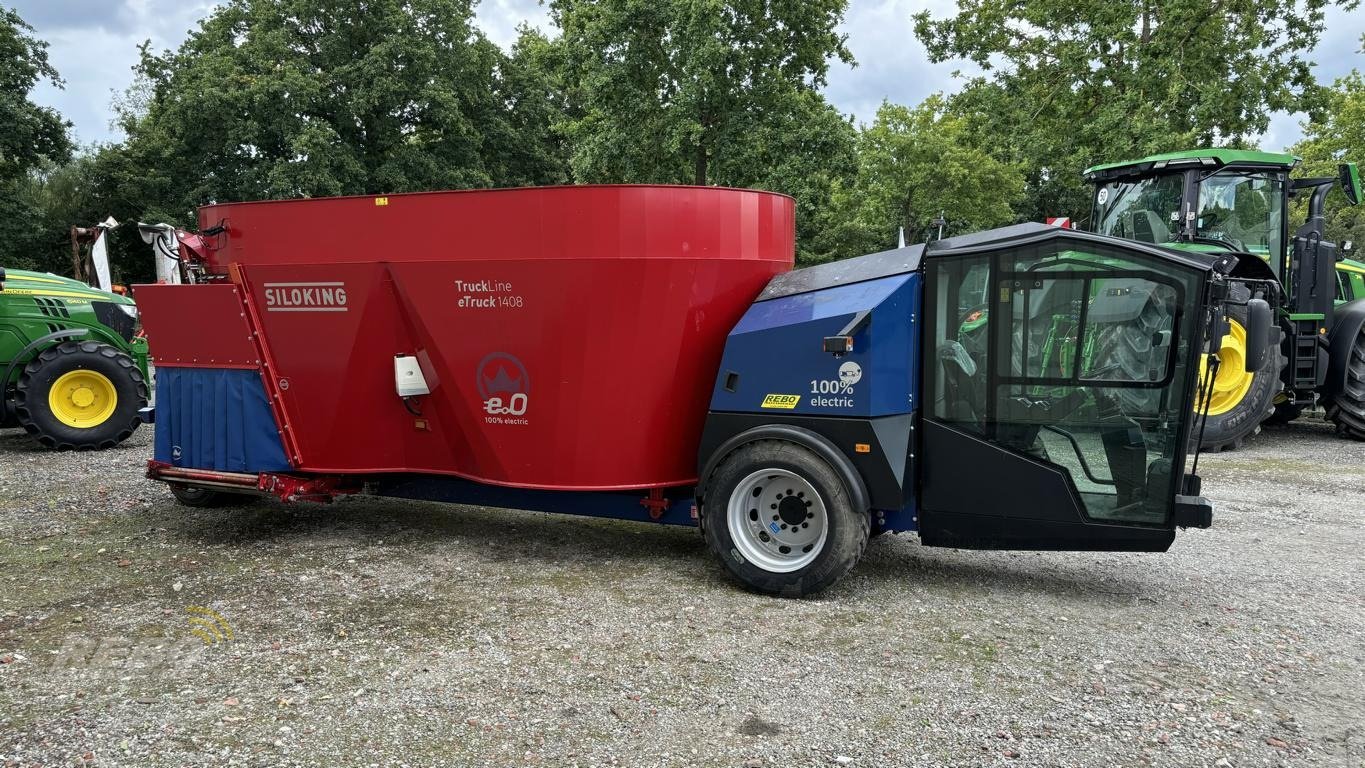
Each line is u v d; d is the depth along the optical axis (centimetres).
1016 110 1900
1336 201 2395
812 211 1902
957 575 476
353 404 517
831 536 421
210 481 546
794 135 1853
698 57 1714
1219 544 536
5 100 2516
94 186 3250
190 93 2603
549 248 448
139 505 633
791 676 345
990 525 425
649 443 476
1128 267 397
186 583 459
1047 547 420
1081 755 284
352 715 312
